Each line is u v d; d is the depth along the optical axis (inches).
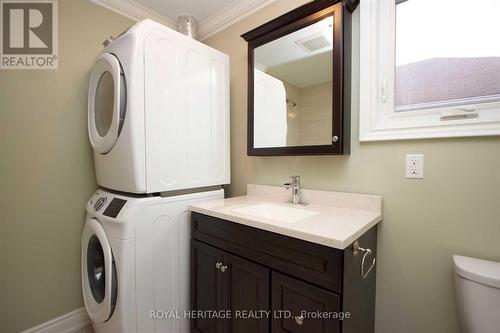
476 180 37.2
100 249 51.8
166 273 49.2
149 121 45.7
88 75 63.4
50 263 58.0
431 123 40.7
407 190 43.3
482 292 31.7
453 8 39.9
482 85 37.6
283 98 56.9
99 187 63.4
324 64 50.0
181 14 75.1
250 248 41.4
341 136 46.8
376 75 46.3
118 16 69.0
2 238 52.0
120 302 42.5
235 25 72.7
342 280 31.0
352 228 35.6
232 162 73.4
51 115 57.9
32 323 55.5
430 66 41.8
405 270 43.4
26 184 54.7
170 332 50.2
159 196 48.7
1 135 51.8
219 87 61.5
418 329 42.2
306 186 56.7
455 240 38.8
